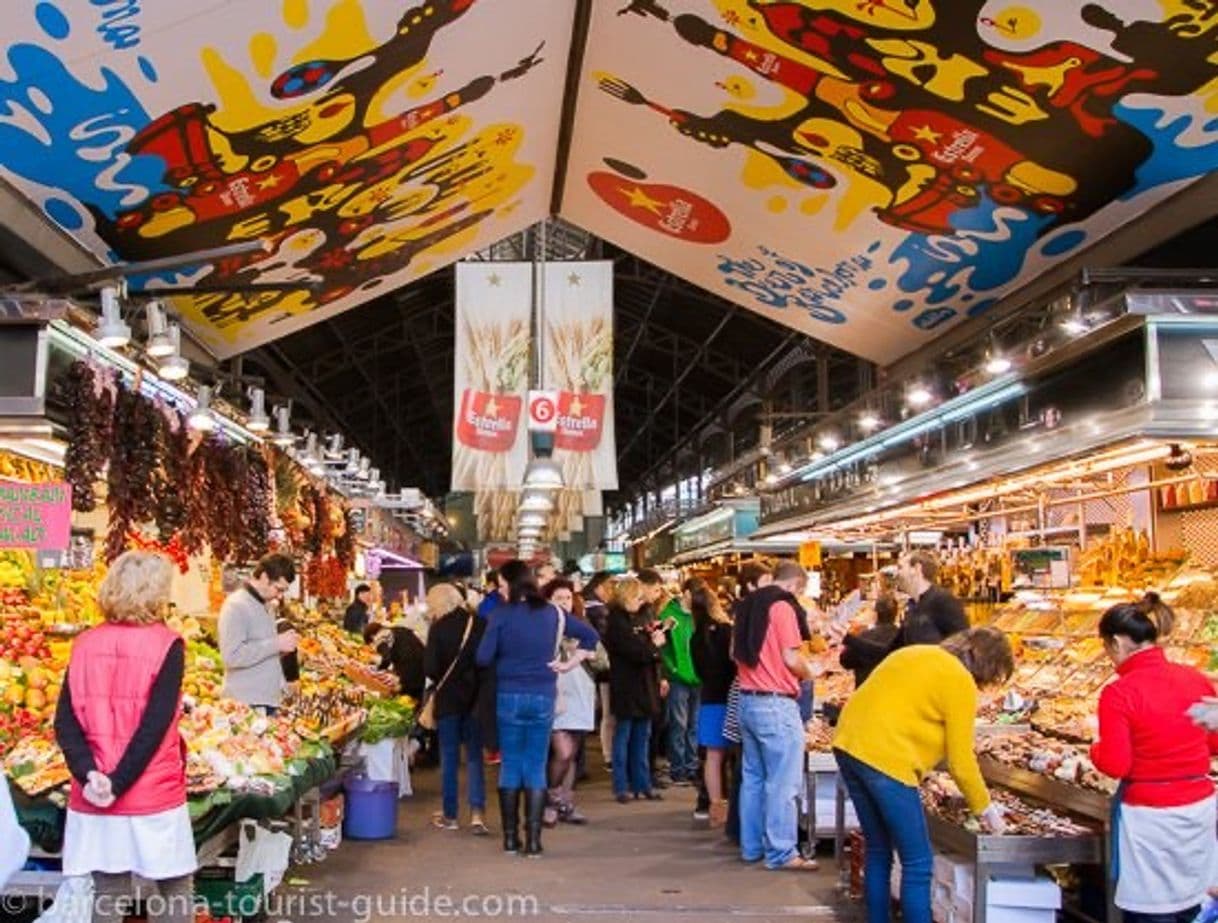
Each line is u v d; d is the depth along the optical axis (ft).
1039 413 19.77
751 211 30.27
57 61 16.40
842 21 19.89
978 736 21.85
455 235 35.83
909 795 15.96
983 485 25.88
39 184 19.90
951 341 32.42
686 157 28.96
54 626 20.42
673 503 121.70
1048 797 17.94
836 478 36.42
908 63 20.24
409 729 33.09
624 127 29.09
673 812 30.76
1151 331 15.92
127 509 19.20
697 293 69.26
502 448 41.78
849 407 37.19
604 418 42.57
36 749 15.37
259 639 22.11
